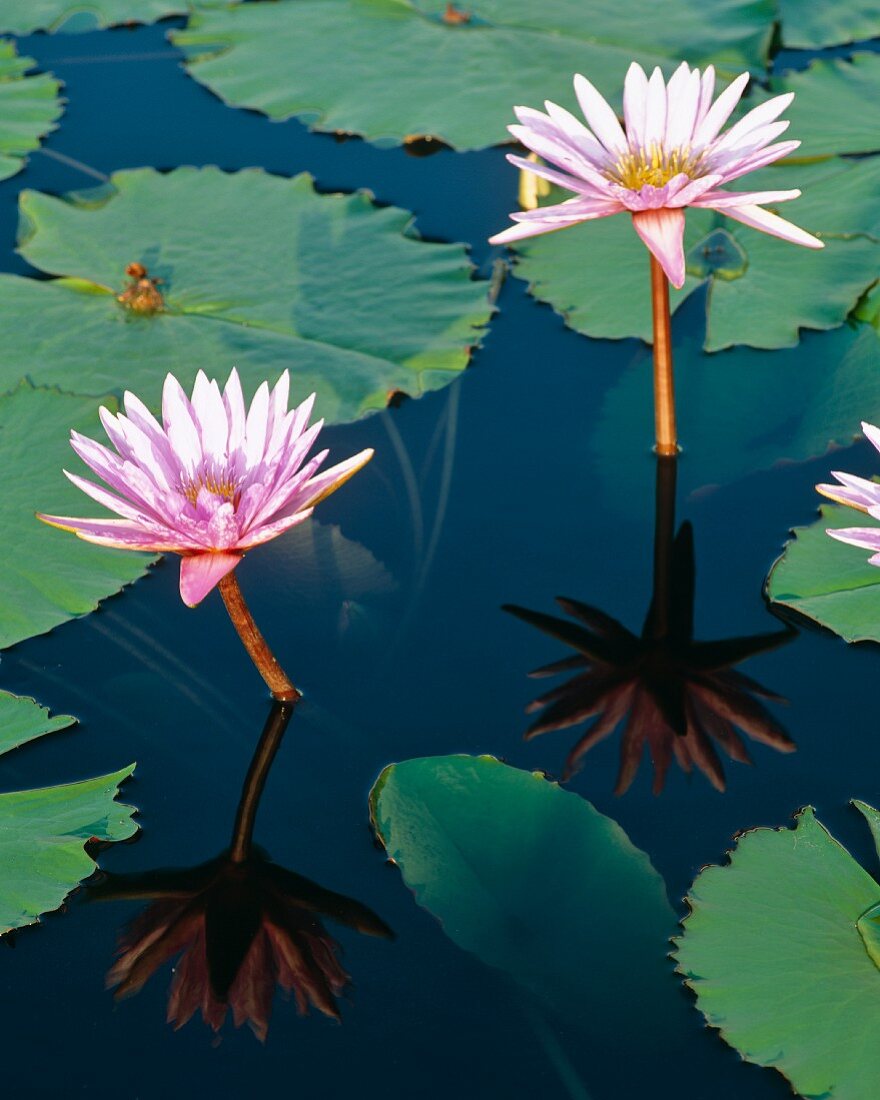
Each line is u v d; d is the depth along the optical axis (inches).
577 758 67.3
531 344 97.6
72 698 71.8
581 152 80.4
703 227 105.7
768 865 58.5
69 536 78.8
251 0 144.4
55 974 57.8
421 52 131.3
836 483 83.4
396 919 59.9
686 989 53.7
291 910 59.9
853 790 64.1
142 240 107.5
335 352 93.7
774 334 95.6
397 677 73.2
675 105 79.0
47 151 124.1
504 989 55.2
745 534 81.4
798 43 133.4
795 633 74.2
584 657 74.1
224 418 64.5
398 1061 53.4
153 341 94.7
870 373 90.8
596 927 56.4
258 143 124.9
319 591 79.0
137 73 138.2
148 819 65.0
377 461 88.7
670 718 69.6
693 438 88.9
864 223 104.6
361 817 64.8
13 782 66.5
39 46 142.2
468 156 122.8
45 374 91.6
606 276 102.3
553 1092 51.2
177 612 78.0
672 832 62.4
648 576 79.3
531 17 135.7
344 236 108.2
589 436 89.9
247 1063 53.6
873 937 54.3
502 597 78.4
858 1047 49.6
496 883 58.3
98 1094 52.6
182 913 60.5
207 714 71.0
